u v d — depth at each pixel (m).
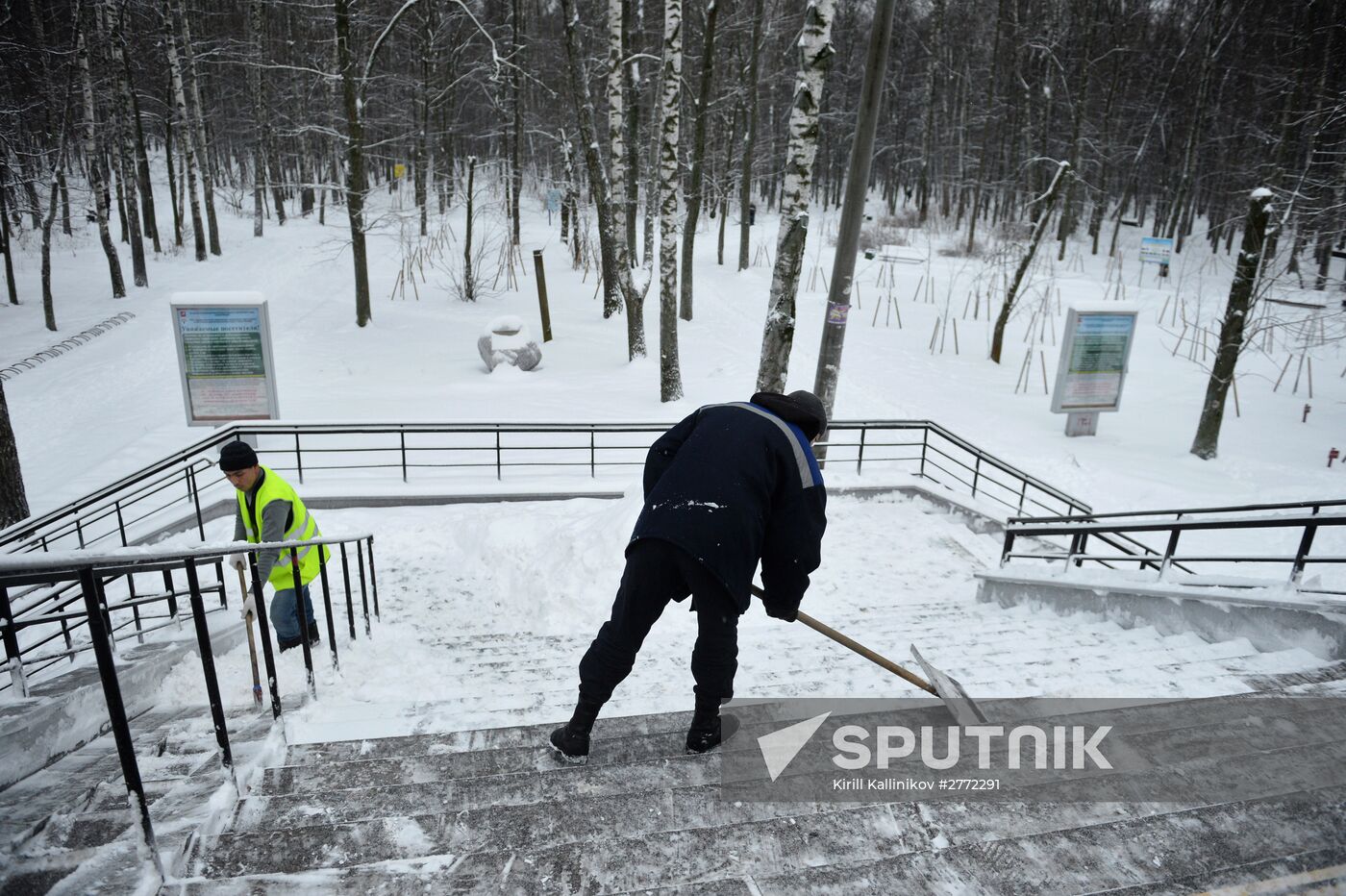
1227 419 16.08
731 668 2.74
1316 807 2.55
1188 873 2.22
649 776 2.72
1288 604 4.14
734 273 30.47
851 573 7.32
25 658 5.33
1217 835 2.39
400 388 14.20
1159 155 44.97
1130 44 38.12
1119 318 13.98
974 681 3.67
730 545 2.51
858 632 5.18
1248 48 36.56
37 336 20.78
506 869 2.17
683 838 2.33
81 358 18.20
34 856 2.01
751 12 30.22
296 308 21.48
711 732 2.88
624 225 16.73
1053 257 35.12
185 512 8.23
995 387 17.78
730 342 19.72
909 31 47.16
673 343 13.62
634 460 11.01
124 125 28.84
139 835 2.03
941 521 9.06
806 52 8.49
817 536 2.74
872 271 30.80
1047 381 18.45
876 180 62.56
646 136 32.12
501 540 7.39
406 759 2.82
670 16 12.87
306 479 9.66
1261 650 4.28
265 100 35.66
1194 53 38.97
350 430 8.92
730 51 31.73
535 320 21.11
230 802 2.50
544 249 31.42
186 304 10.27
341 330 19.08
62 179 24.36
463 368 15.95
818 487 2.72
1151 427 15.52
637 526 2.63
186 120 29.88
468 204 22.61
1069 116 41.16
